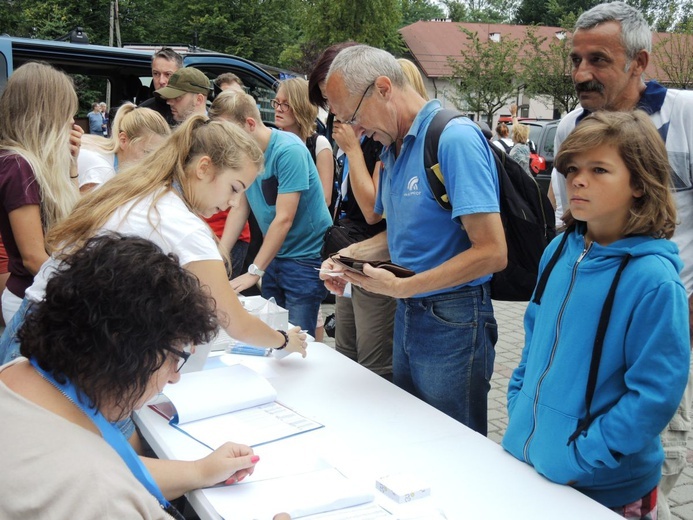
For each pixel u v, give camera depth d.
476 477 1.56
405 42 33.28
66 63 5.05
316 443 1.70
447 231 2.06
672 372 1.39
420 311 2.12
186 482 1.44
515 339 5.14
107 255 1.03
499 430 3.54
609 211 1.49
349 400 1.99
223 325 1.86
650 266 1.44
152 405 1.89
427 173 2.01
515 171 2.10
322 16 26.59
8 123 2.43
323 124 5.70
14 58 4.77
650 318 1.42
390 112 2.08
